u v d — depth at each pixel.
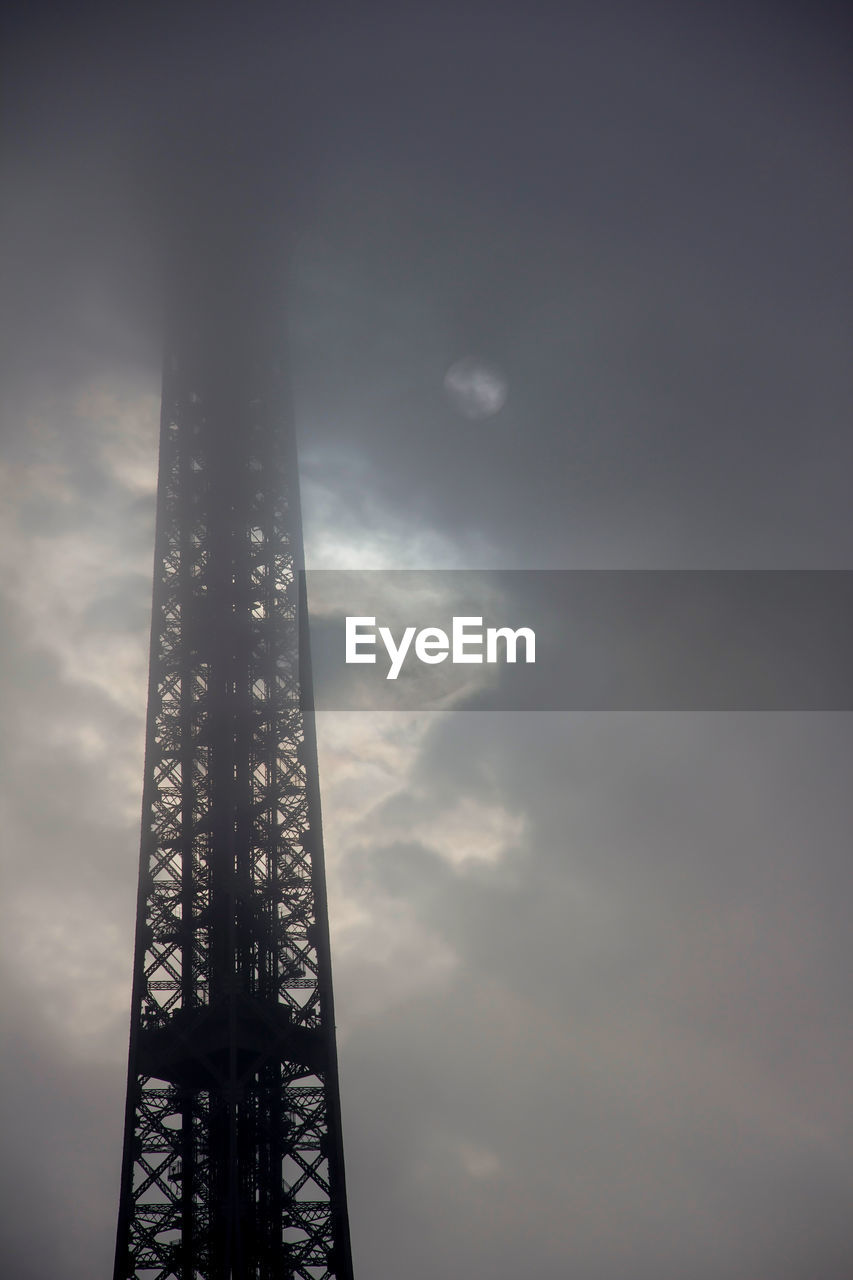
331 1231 198.50
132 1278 192.50
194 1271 193.75
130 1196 195.75
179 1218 196.88
